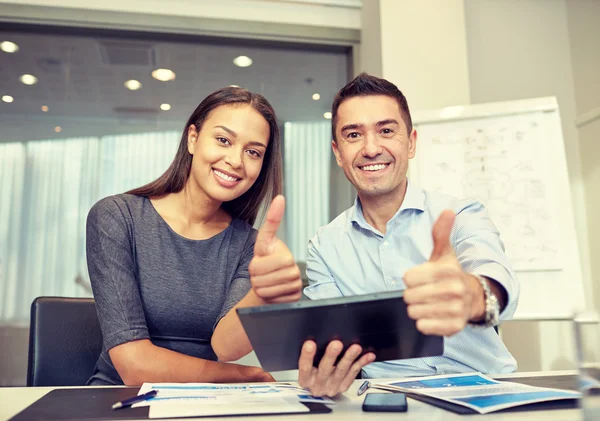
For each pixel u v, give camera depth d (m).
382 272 1.51
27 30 2.98
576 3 3.08
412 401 0.84
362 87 1.47
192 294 1.37
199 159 1.38
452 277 0.70
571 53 3.12
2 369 2.73
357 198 1.60
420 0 2.97
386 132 1.46
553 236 2.41
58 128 2.95
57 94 2.97
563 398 0.76
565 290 2.36
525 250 2.43
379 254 1.52
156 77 3.09
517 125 2.53
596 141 2.87
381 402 0.76
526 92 3.11
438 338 0.75
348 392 0.94
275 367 0.83
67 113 2.97
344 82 3.30
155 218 1.41
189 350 1.37
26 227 2.86
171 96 3.08
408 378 1.11
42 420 0.71
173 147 3.05
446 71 2.93
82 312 1.45
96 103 3.01
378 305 0.70
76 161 2.95
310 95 3.24
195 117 1.43
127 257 1.30
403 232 1.52
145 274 1.33
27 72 2.96
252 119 1.38
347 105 1.48
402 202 1.53
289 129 3.18
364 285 1.54
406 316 0.72
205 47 3.17
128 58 3.07
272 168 1.51
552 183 2.46
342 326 0.74
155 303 1.33
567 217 2.42
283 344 0.77
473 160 2.56
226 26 3.10
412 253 1.51
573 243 2.39
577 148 3.04
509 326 2.79
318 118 3.22
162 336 1.35
